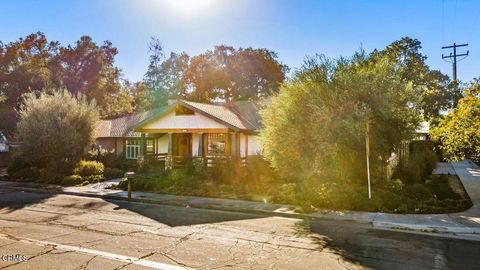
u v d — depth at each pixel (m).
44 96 22.61
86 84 48.19
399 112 13.77
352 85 13.52
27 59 45.56
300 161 14.27
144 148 25.78
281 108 14.89
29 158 21.41
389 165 15.22
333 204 11.66
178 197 14.01
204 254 7.16
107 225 9.73
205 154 24.39
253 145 23.05
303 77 14.84
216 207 12.15
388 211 11.01
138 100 56.62
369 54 15.18
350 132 12.92
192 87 46.62
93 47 48.28
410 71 33.12
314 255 7.13
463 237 8.48
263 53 42.25
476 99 11.91
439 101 34.78
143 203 13.41
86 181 18.47
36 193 15.98
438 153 27.75
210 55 43.97
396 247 7.68
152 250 7.42
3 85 39.09
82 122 22.62
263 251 7.39
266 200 13.05
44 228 9.37
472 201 12.56
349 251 7.39
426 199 12.57
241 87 42.44
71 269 6.30
